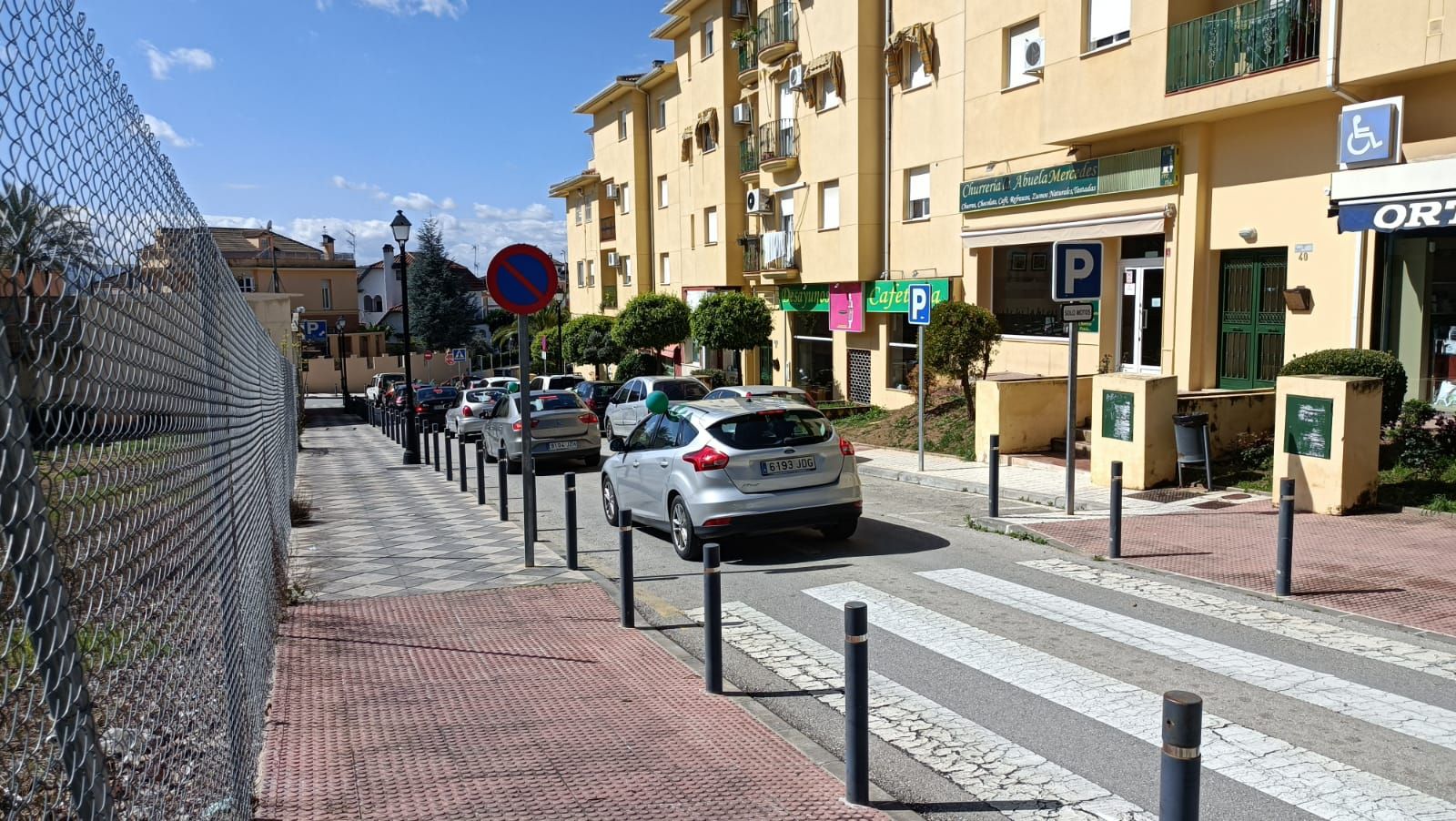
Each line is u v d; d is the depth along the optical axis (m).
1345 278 12.78
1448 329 12.10
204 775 3.38
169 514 3.03
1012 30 18.80
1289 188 13.46
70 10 2.09
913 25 22.06
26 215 1.84
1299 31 12.60
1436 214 10.76
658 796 4.30
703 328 28.06
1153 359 16.33
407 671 6.11
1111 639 6.49
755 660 6.39
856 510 9.48
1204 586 7.74
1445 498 9.75
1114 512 8.70
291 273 70.31
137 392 2.62
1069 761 4.69
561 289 53.91
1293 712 5.14
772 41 27.47
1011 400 15.19
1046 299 18.77
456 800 4.24
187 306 3.48
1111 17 15.65
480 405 27.98
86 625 2.28
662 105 38.16
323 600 7.99
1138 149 15.65
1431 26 10.88
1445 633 6.22
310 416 51.97
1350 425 9.62
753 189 29.02
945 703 5.51
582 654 6.47
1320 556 8.30
